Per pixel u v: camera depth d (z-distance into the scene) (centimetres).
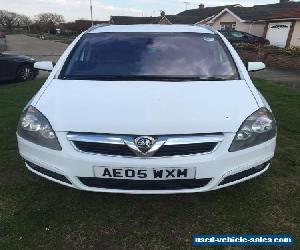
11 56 948
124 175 245
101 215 274
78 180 254
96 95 278
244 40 2348
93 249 239
